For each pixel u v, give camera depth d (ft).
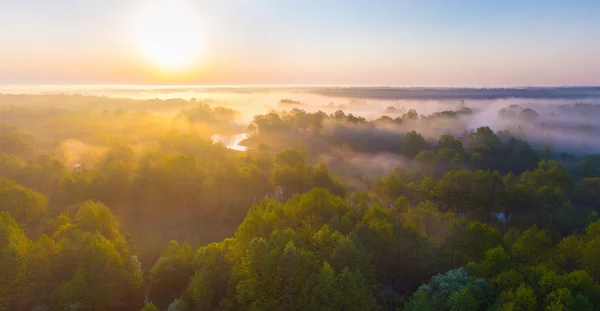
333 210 245.24
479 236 220.84
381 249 211.82
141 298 236.22
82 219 264.93
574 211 338.54
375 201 290.97
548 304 159.22
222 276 214.07
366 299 170.50
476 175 379.14
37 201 315.17
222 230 355.97
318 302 169.89
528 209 348.18
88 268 214.48
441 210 359.05
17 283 204.03
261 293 182.29
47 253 223.71
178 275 237.45
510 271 177.88
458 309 160.97
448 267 209.67
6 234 214.07
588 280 167.94
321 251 200.13
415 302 169.99
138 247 314.35
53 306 200.85
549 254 213.25
